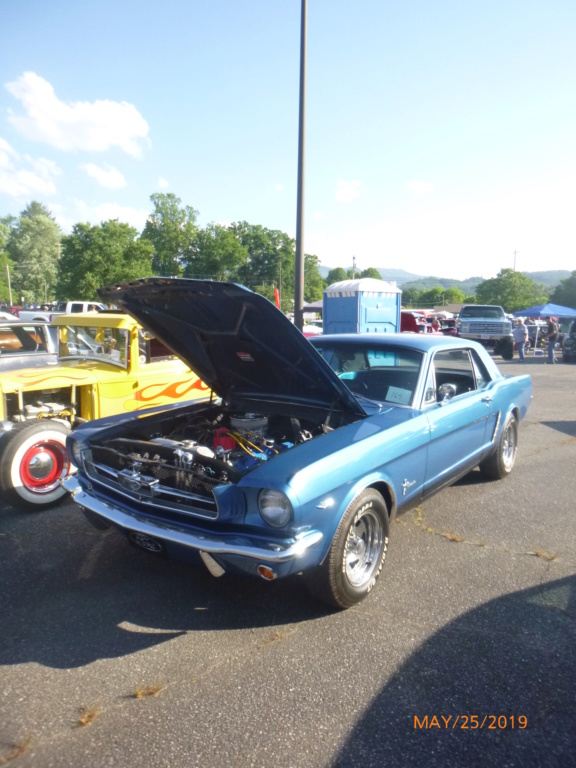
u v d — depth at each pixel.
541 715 2.45
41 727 2.37
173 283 3.48
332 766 2.17
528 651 2.90
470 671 2.74
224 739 2.30
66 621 3.18
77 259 41.16
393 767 2.17
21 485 4.75
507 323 20.62
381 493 3.63
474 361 5.12
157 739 2.30
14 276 78.25
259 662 2.81
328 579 3.11
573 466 6.37
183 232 69.12
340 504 3.09
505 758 2.22
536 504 5.09
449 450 4.32
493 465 5.57
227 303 3.55
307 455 3.10
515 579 3.68
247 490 2.89
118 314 6.07
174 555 3.15
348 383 4.43
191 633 3.07
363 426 3.60
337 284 12.65
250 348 3.96
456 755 2.23
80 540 4.31
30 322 6.71
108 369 5.83
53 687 2.62
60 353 6.86
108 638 3.01
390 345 4.43
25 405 5.52
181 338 4.33
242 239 87.12
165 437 4.21
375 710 2.47
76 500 3.58
